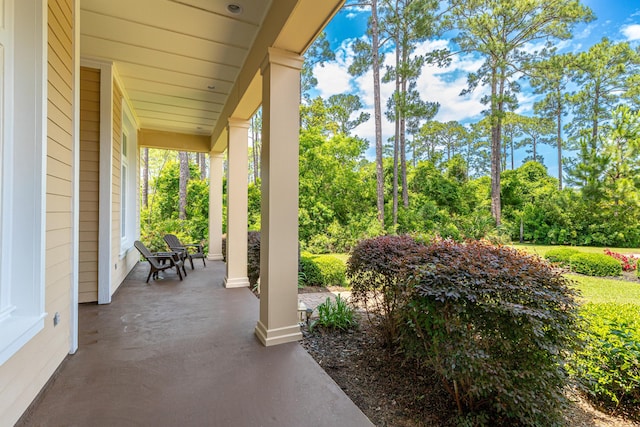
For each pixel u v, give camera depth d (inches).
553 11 532.7
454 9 538.9
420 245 119.3
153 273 217.0
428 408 83.2
